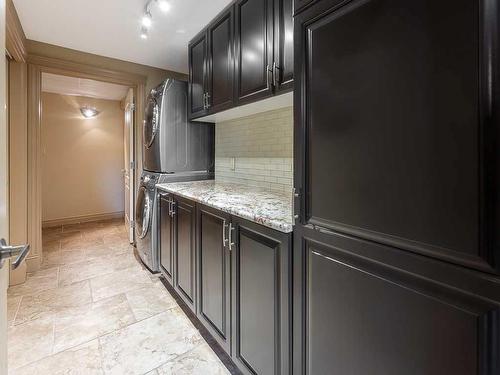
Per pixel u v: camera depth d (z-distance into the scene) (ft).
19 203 8.13
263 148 7.01
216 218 4.99
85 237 12.42
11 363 4.79
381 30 2.33
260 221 3.80
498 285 1.75
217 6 6.29
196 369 4.76
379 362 2.48
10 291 7.36
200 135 8.81
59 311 6.45
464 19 1.84
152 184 8.26
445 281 2.02
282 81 4.74
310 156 3.06
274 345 3.67
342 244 2.76
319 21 2.90
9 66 7.84
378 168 2.39
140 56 9.29
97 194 15.99
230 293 4.61
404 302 2.28
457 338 1.98
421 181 2.10
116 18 6.89
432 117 2.02
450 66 1.91
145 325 5.97
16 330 5.71
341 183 2.73
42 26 7.29
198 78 7.61
